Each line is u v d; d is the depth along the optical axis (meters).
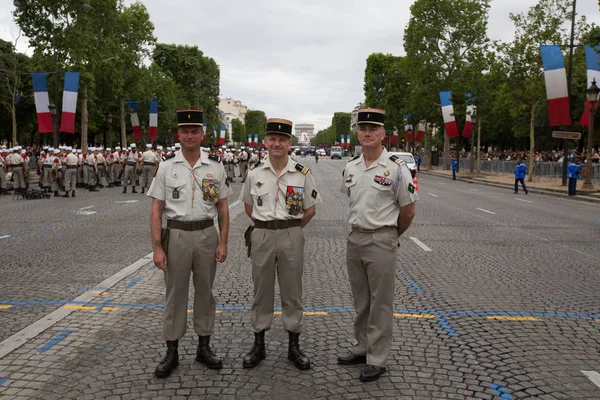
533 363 4.71
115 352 4.87
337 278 7.77
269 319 4.70
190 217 4.48
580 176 32.84
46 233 11.73
